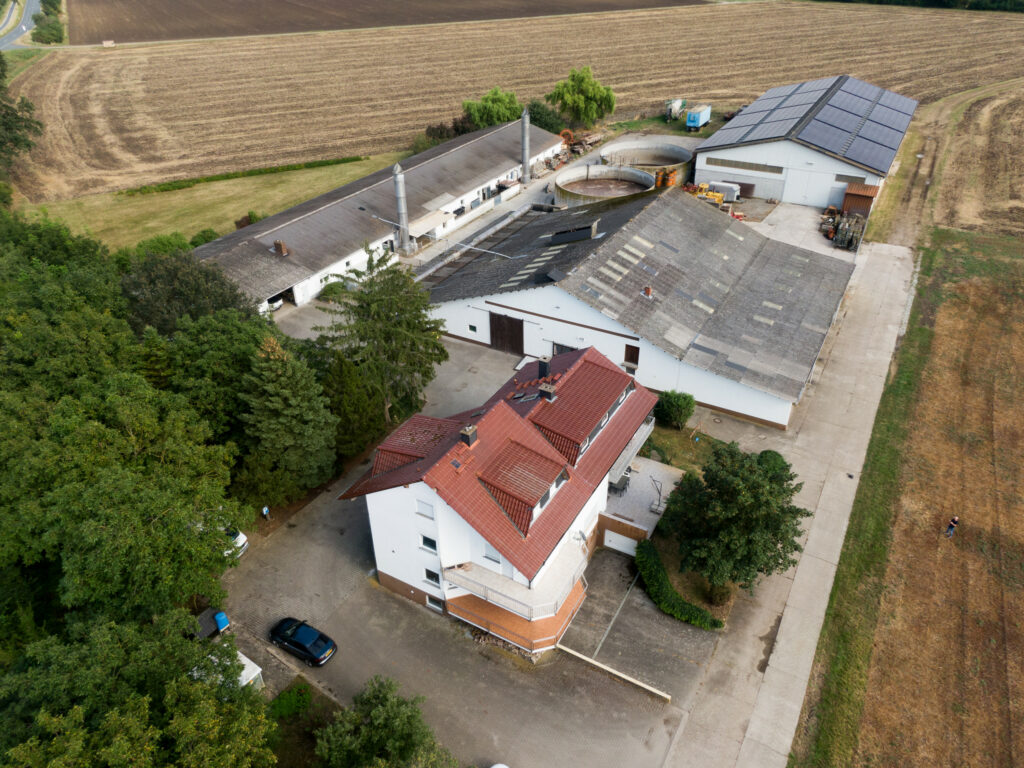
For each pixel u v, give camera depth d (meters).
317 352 41.09
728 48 144.25
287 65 144.12
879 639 30.61
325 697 29.08
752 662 30.00
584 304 46.03
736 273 53.06
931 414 44.25
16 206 80.50
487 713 28.27
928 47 138.12
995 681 28.83
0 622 28.05
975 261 62.31
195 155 97.00
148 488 26.89
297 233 62.62
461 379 49.28
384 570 33.16
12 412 29.84
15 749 18.27
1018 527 36.03
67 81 136.75
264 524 37.69
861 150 72.50
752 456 34.94
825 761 26.30
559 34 161.75
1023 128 94.88
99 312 40.84
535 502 27.78
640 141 93.31
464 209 75.56
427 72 135.50
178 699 20.97
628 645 30.95
